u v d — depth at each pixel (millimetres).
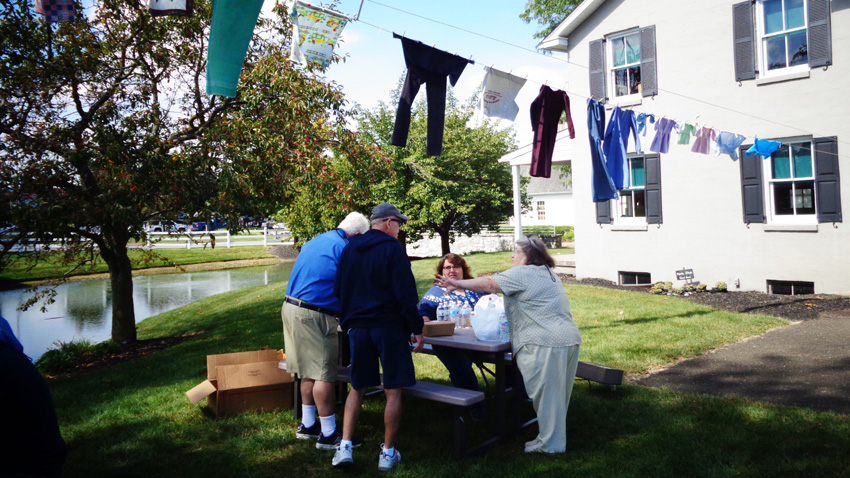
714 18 11742
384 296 3824
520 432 4430
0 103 8227
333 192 9938
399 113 4988
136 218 8375
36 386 2176
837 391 5117
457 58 5117
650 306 9805
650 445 4035
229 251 34438
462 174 24188
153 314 16516
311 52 4500
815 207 10703
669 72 12398
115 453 4293
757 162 11281
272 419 4914
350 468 3879
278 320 10711
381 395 5582
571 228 34625
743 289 11539
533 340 3959
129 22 9023
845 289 10281
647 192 12836
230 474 3867
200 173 8961
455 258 5598
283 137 8891
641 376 5887
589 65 13688
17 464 2113
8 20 7672
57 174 8219
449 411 5047
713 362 6285
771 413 4531
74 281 24016
